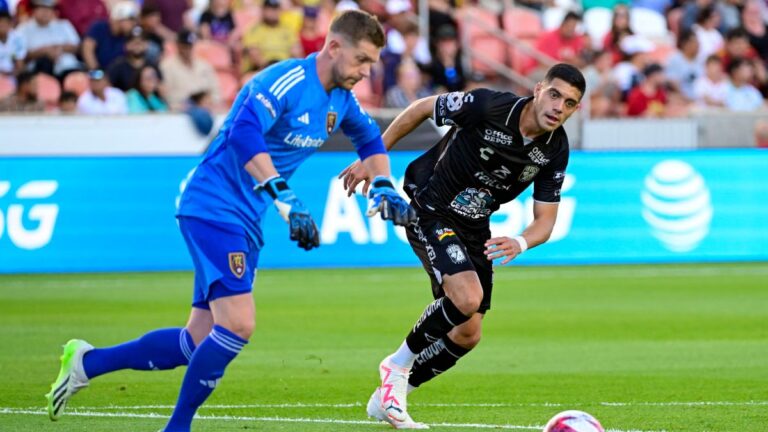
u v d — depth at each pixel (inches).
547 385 1012.5
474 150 831.1
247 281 694.5
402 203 748.0
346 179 827.4
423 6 2490.2
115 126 2129.7
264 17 2383.1
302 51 2400.3
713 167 2215.8
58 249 2004.2
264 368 1099.9
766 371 1090.7
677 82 2605.8
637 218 2190.0
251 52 2365.9
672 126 2354.8
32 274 1984.5
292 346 1246.9
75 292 1743.4
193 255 700.7
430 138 2128.4
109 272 2022.6
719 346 1256.2
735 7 2738.7
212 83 2325.3
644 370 1097.4
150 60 2298.2
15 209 1982.0
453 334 840.3
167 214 2053.4
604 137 2343.8
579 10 2768.2
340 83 715.4
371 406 817.5
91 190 2020.2
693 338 1315.2
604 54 2549.2
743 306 1609.3
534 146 824.9
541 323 1440.7
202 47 2426.2
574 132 2336.4
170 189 2054.6
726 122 2370.8
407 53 2389.3
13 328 1365.7
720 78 2615.7
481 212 853.2
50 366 1097.4
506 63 2608.3
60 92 2277.3
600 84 2524.6
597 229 2181.3
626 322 1450.5
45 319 1448.1
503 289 1807.3
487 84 2554.1
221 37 2443.4
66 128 2112.5
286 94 693.9
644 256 2192.4
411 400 936.9
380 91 2385.6
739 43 2642.7
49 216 2001.7
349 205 2106.3
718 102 2608.3
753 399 934.4
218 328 682.8
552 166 840.3
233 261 685.9
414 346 802.8
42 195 1995.6
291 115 703.7
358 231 2110.0
